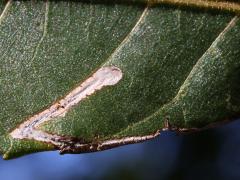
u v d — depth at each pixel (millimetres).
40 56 89
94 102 89
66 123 88
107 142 88
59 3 90
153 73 89
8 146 87
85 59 90
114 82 89
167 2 90
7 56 89
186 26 90
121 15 90
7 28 90
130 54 90
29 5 90
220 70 89
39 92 89
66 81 89
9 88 89
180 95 89
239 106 88
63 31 90
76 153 88
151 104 89
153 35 90
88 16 90
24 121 88
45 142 88
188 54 89
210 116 88
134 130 88
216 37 89
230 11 89
